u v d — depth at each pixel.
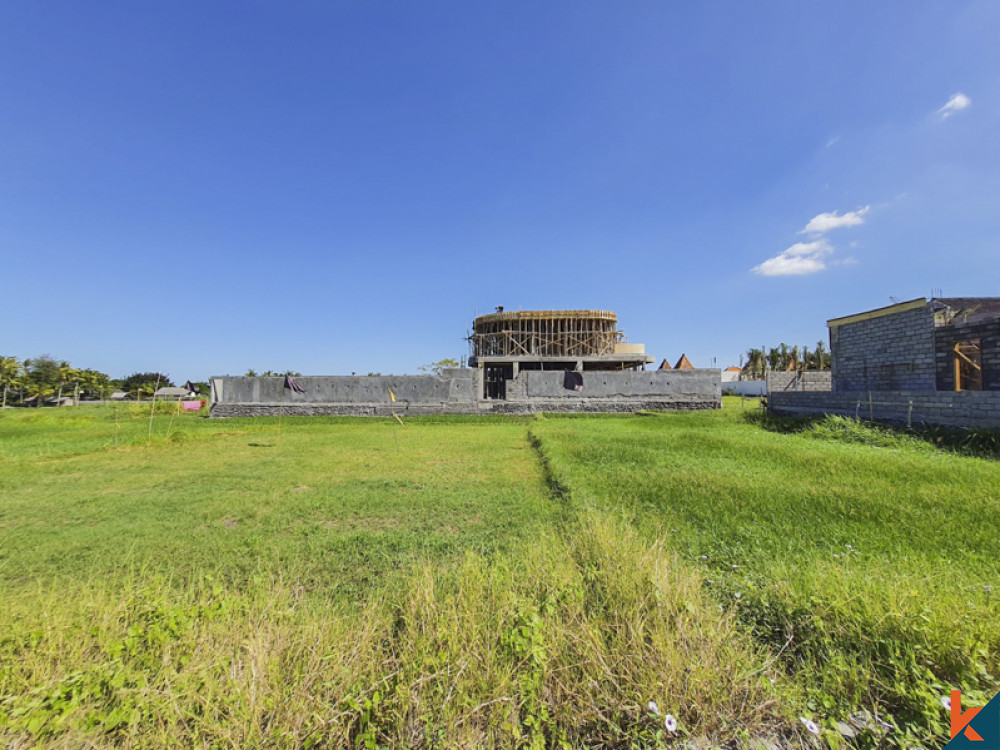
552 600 2.68
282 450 11.91
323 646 2.38
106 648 2.32
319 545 4.82
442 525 5.53
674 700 2.06
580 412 22.55
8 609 2.88
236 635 2.45
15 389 49.72
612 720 2.03
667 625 2.47
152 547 4.86
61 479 8.43
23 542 5.06
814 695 2.18
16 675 2.15
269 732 1.89
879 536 4.30
